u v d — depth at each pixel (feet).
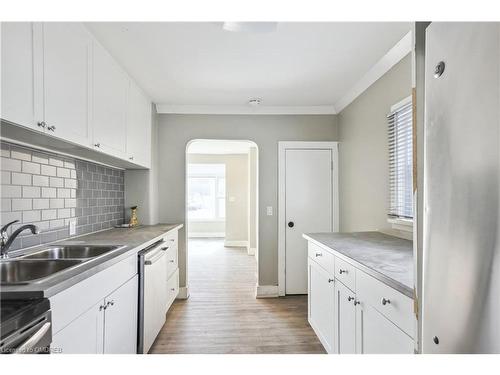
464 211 1.78
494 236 1.59
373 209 8.80
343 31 6.35
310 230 11.88
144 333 6.73
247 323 9.16
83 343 4.30
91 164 8.51
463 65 1.79
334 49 7.14
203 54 7.33
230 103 11.30
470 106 1.73
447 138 1.93
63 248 6.20
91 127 6.16
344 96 10.52
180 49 7.06
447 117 1.93
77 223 7.75
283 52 7.27
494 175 1.58
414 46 2.52
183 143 11.64
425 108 2.20
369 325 4.80
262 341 8.03
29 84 4.26
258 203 11.86
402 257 5.37
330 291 6.68
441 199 1.99
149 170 10.75
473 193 1.71
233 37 6.55
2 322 2.82
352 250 6.01
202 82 9.16
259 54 7.36
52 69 4.79
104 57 6.84
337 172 11.93
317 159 11.93
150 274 7.17
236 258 18.65
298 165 11.89
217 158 24.34
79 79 5.68
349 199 10.70
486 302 1.64
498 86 1.55
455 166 1.86
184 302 10.98
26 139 5.18
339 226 11.87
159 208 11.56
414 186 2.58
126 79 8.29
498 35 1.55
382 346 4.38
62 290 3.77
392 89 7.60
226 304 10.80
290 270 11.85
